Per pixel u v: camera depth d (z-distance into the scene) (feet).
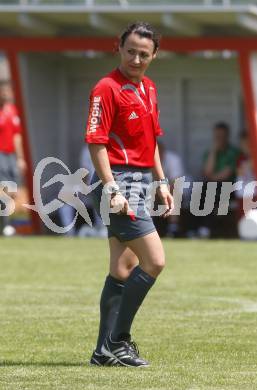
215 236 213.25
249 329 104.27
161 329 104.32
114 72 83.30
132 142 83.15
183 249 184.85
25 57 232.32
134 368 84.58
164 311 115.85
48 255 175.32
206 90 243.81
